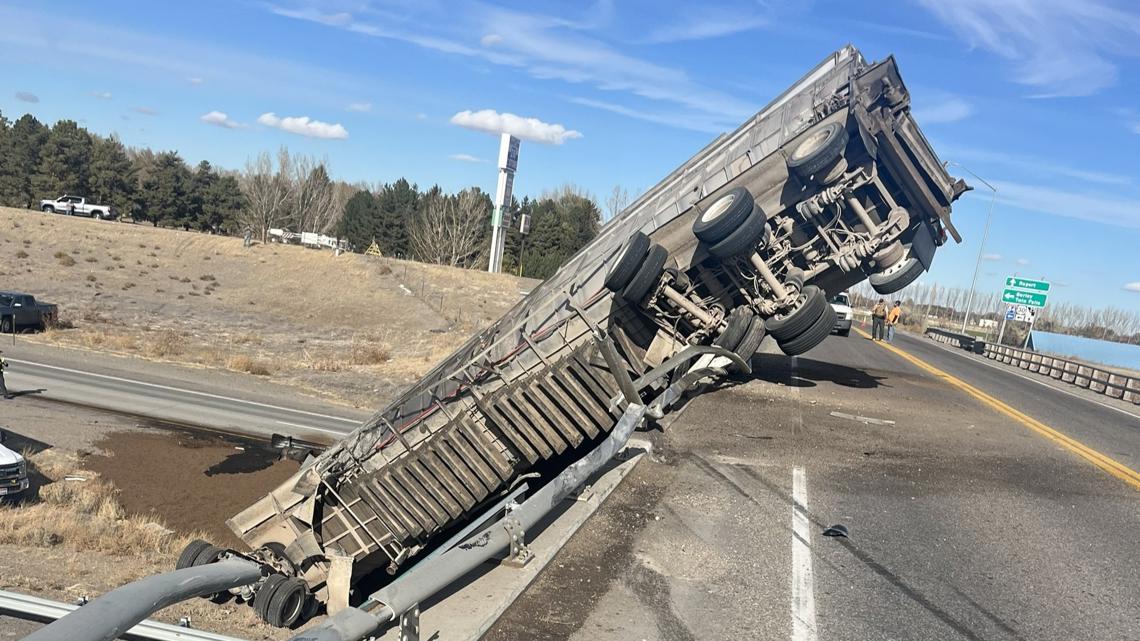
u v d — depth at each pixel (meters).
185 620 6.97
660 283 11.58
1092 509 8.35
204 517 13.32
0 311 29.78
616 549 6.11
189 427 18.66
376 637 4.61
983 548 6.77
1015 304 44.97
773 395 13.63
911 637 4.96
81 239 57.22
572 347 11.56
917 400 14.97
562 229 84.88
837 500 7.79
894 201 12.23
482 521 6.10
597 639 4.64
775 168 11.87
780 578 5.76
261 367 27.30
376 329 42.00
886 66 11.27
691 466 8.64
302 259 57.72
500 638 4.56
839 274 13.11
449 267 59.81
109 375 23.62
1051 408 17.14
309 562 11.57
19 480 12.46
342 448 11.90
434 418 11.66
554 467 12.98
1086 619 5.45
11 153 80.75
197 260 56.28
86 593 8.80
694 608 5.16
